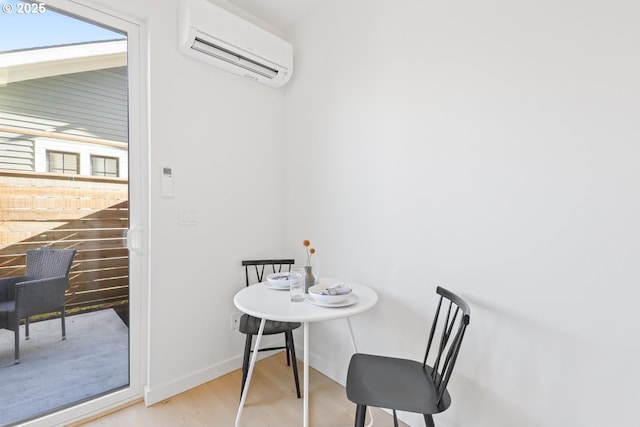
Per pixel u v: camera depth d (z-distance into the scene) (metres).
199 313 2.01
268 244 2.41
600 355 1.12
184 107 1.91
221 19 1.87
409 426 1.67
